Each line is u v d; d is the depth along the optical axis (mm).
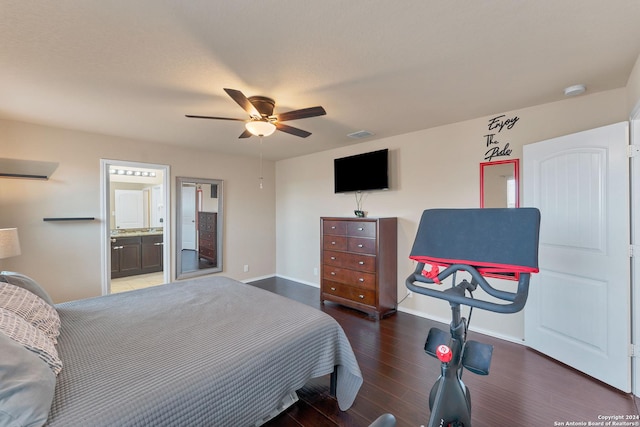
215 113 2893
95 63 1916
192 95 2443
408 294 3766
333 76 2121
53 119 3080
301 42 1692
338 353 1972
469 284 1346
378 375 2330
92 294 3648
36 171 3285
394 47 1752
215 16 1456
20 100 2545
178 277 4430
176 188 4395
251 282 5277
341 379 2000
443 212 1354
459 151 3273
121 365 1361
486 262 1133
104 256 3719
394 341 2947
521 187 2854
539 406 1949
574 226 2400
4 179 3131
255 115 2457
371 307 3588
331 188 4730
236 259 5156
